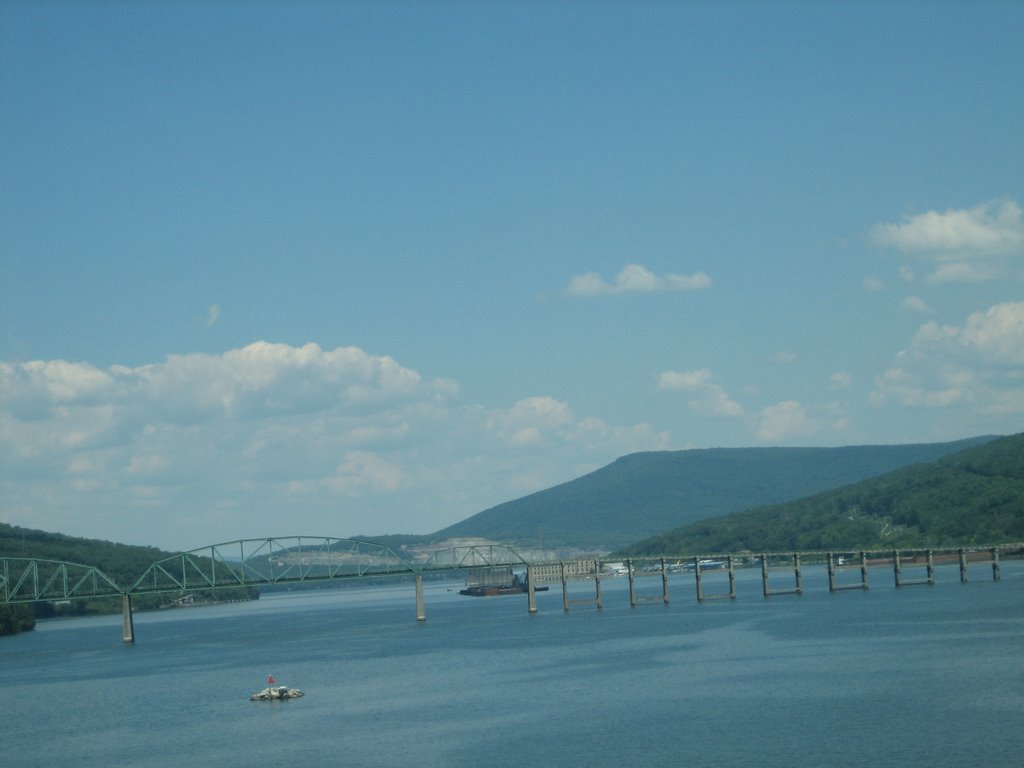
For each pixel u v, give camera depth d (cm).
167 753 14300
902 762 11838
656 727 13988
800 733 13200
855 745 12538
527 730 14275
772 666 18150
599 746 13212
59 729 16388
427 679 19188
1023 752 11956
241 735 15088
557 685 17600
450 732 14438
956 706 14100
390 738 14275
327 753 13675
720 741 13075
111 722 16700
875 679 16275
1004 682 15412
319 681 19738
